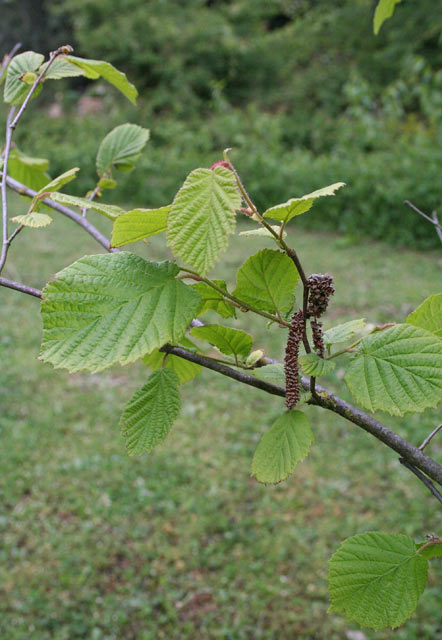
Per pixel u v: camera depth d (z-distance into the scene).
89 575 4.01
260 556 4.19
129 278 0.89
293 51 22.28
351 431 5.58
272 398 6.18
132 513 4.56
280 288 1.03
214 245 0.79
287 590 3.91
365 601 0.98
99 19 20.73
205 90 20.97
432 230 11.12
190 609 3.79
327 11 22.53
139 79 20.52
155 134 18.00
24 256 10.67
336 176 12.48
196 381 6.59
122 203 14.59
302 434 0.96
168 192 14.48
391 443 0.93
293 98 20.89
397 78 19.06
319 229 12.71
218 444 5.40
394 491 4.76
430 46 19.41
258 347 7.02
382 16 1.70
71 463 5.09
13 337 7.56
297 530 4.41
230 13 22.36
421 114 16.38
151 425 0.96
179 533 4.38
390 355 0.90
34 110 20.67
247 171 13.51
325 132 16.80
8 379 6.46
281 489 4.86
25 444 5.32
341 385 6.03
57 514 4.54
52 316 0.86
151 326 0.86
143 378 6.70
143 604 3.79
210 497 4.74
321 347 0.95
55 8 21.50
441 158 11.71
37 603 3.75
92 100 21.56
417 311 1.02
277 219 0.89
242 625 3.67
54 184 1.03
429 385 0.86
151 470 5.04
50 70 1.37
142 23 20.05
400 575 0.98
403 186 11.37
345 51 21.39
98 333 0.85
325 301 0.92
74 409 5.93
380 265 10.14
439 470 0.91
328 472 5.05
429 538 1.03
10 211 12.86
